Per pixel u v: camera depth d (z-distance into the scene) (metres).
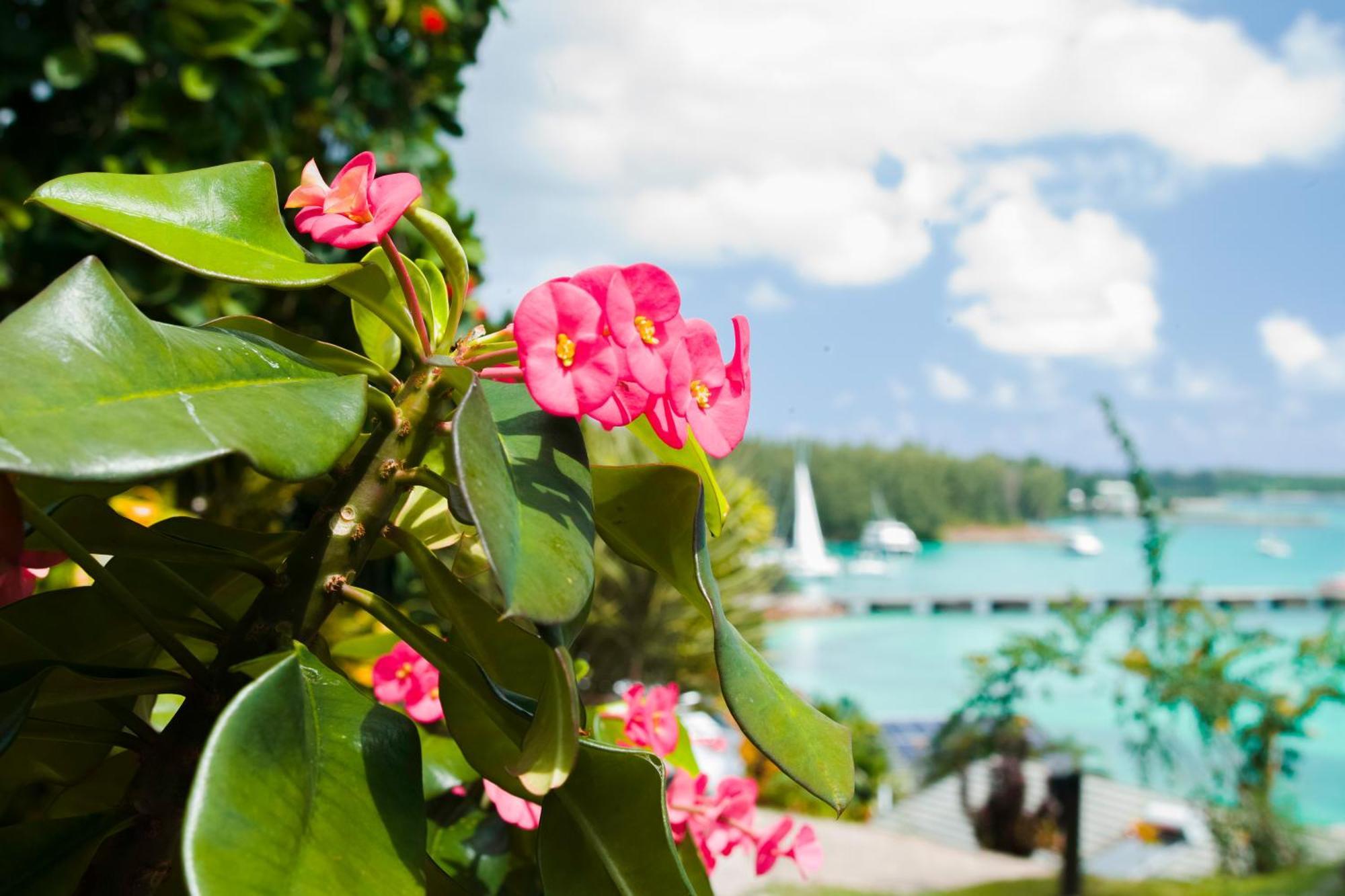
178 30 3.24
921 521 81.69
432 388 0.92
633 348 0.85
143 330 0.74
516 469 0.86
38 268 3.23
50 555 1.01
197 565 0.97
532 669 1.00
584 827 0.86
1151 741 9.78
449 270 1.01
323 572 0.89
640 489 0.99
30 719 0.83
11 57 3.20
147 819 0.81
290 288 0.88
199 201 0.95
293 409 0.79
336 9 3.78
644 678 7.77
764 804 13.42
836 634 50.84
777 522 8.91
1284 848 9.92
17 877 0.77
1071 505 87.06
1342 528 102.12
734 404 0.99
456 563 1.18
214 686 0.84
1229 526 102.38
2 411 0.62
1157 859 11.61
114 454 0.63
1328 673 9.20
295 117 3.84
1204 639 9.62
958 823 13.59
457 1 4.40
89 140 3.37
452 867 1.48
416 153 4.13
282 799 0.65
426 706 1.58
